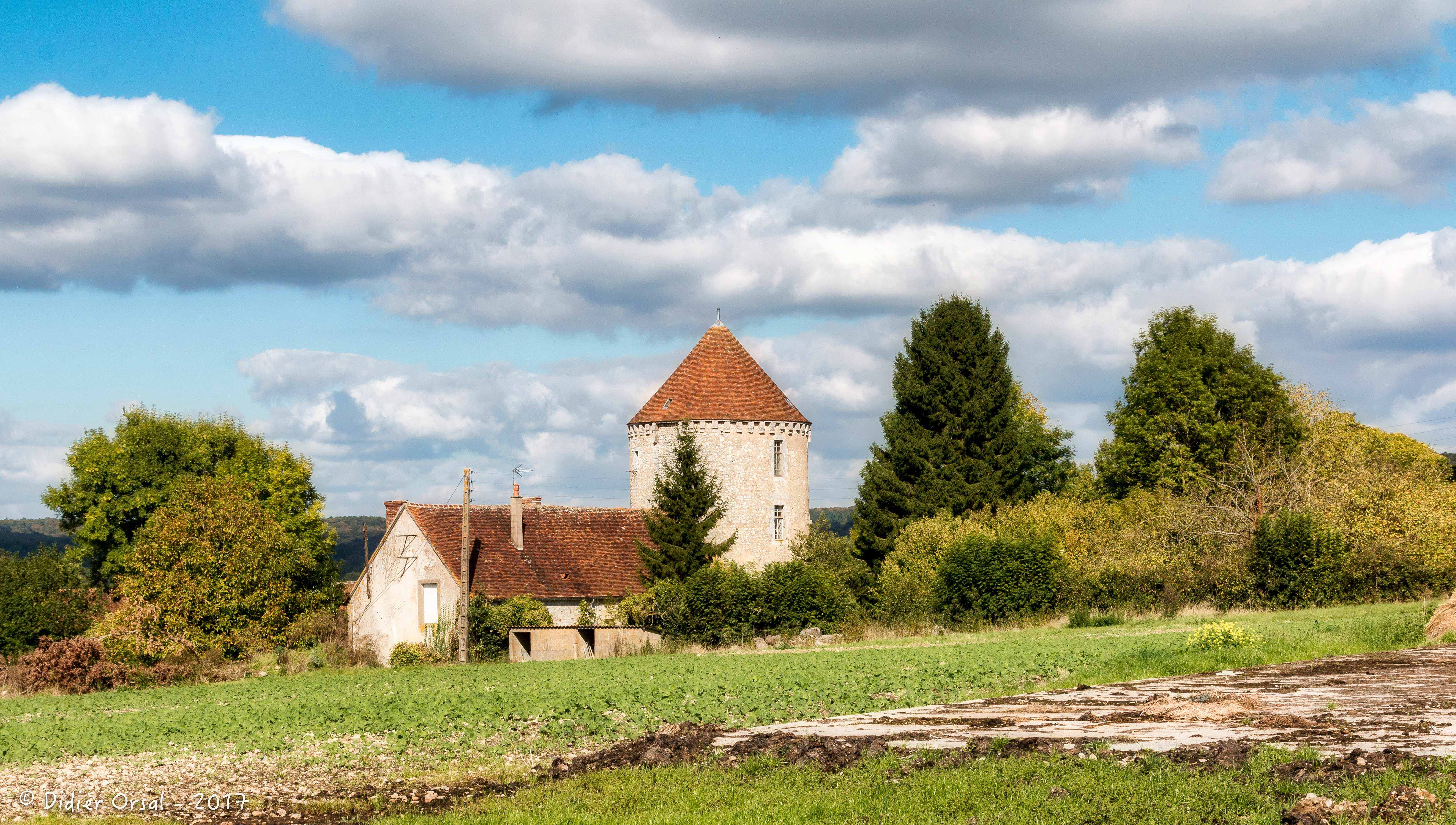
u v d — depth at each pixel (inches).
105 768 714.2
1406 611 1448.1
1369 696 657.6
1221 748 473.1
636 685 1006.4
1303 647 972.6
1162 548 1902.1
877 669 1072.2
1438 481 2212.1
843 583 2070.6
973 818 399.2
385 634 2075.5
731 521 2253.9
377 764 679.1
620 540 2214.6
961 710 687.7
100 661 1622.8
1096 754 478.9
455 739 759.1
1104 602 1802.4
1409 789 382.0
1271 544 1755.7
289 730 836.6
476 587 1940.2
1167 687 761.0
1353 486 1977.1
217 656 1747.0
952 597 1845.5
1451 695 647.8
